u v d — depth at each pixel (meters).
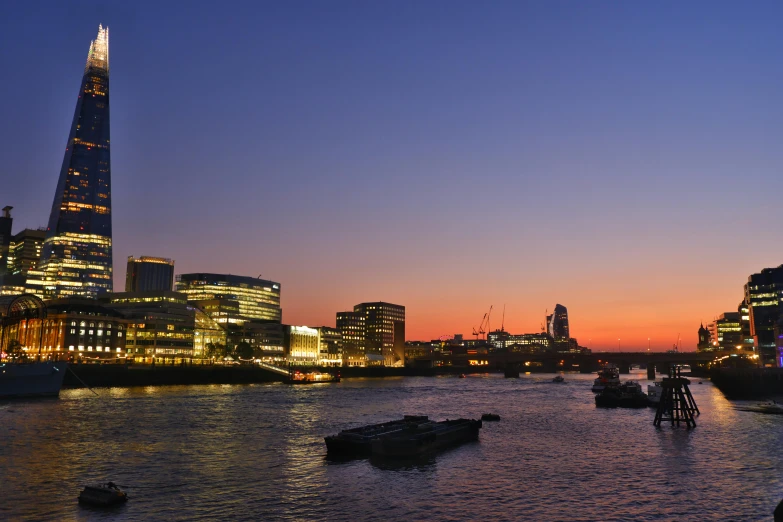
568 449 85.19
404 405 163.88
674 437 97.31
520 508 54.88
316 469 70.12
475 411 147.25
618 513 53.47
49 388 160.75
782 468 72.12
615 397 162.12
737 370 190.75
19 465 70.06
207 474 67.00
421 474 67.88
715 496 59.09
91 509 52.91
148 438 91.50
